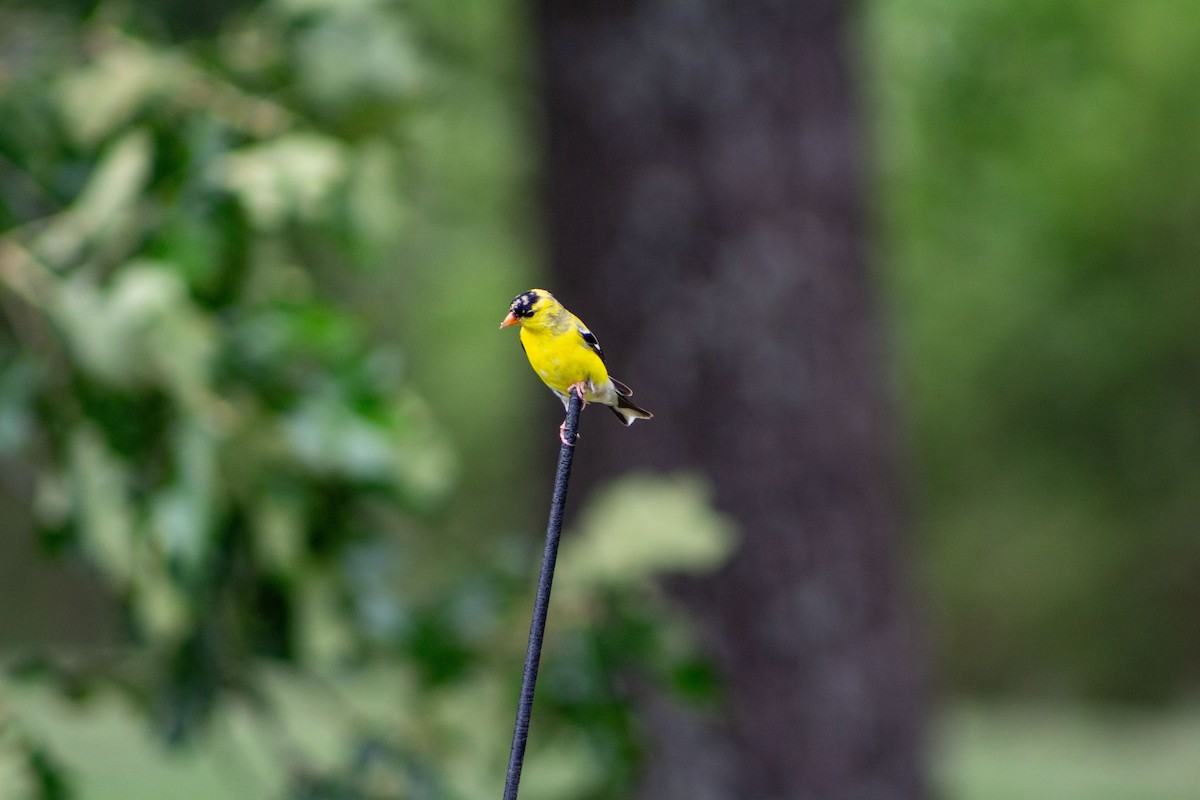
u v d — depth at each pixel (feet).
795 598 34.09
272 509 21.44
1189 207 116.67
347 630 22.43
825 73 35.35
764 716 33.71
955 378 138.41
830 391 34.68
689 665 23.18
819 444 34.47
